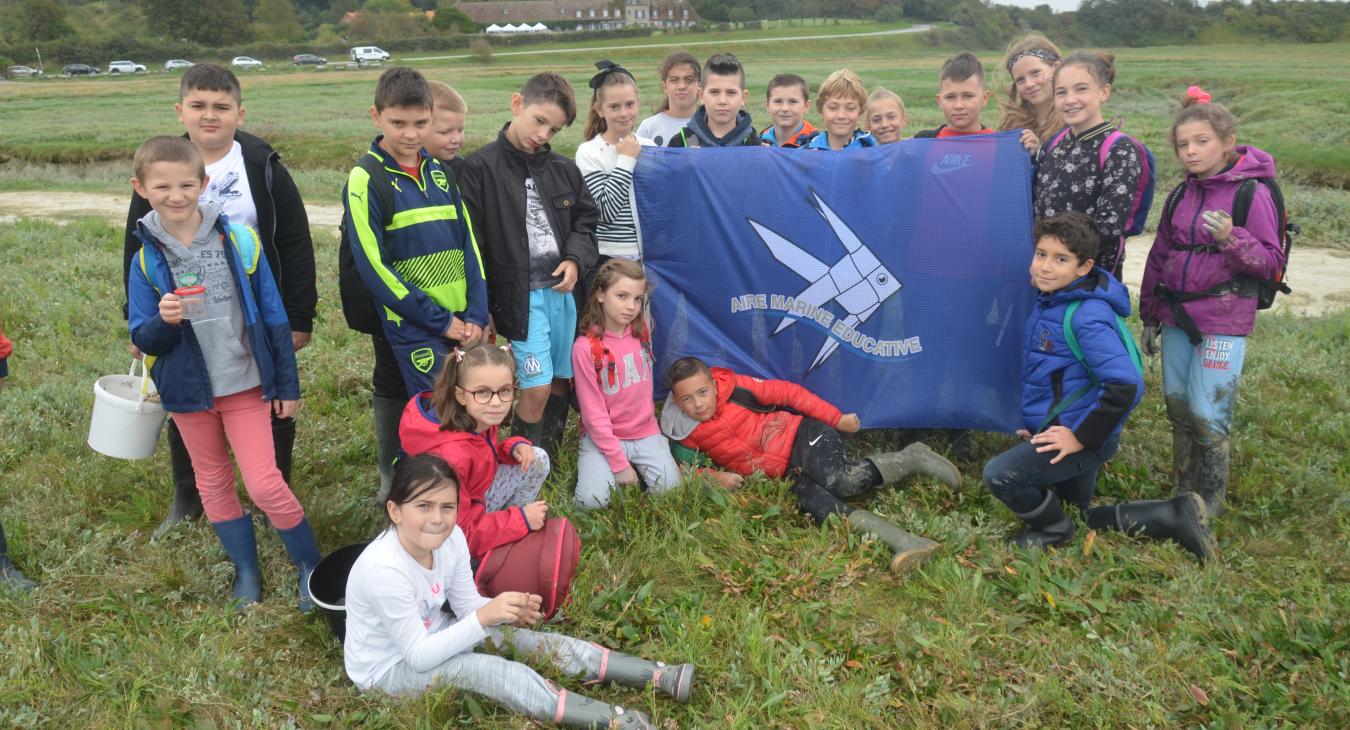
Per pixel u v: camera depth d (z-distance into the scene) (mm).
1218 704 3484
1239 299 4609
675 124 6492
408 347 4395
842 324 5539
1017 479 4461
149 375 4371
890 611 4105
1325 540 4664
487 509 4344
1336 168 17172
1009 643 3867
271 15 131625
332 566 4043
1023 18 153875
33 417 5828
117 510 4965
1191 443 5016
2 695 3418
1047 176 5090
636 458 5102
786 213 5484
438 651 3418
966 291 5391
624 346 5020
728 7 157750
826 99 6281
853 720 3385
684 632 3811
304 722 3439
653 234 5586
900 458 5098
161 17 120250
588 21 139250
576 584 4215
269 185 4316
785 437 5090
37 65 92812
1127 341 4363
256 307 3990
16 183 20453
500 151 4762
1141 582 4273
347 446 5711
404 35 122125
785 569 4324
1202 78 45688
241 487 5121
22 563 4387
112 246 11852
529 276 4793
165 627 3912
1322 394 6586
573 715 3316
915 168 5395
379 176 4258
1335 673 3596
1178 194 4797
